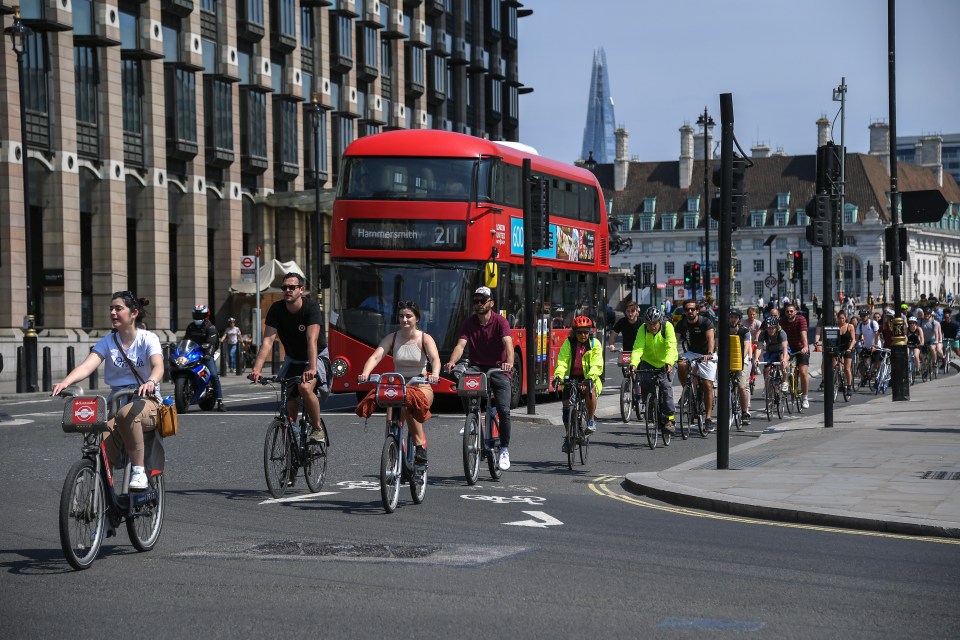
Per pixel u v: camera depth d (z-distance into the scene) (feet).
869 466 51.60
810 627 24.52
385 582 28.73
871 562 32.07
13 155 128.16
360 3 200.03
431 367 43.19
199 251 158.92
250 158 168.96
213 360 84.64
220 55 163.12
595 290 104.01
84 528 30.35
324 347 44.68
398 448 41.27
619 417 85.05
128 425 31.86
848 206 558.97
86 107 138.72
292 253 179.01
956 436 63.57
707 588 28.37
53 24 130.00
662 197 603.26
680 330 72.38
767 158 590.14
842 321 98.68
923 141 641.40
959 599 27.32
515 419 79.05
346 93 196.03
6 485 46.52
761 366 83.71
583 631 24.04
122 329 32.71
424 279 80.38
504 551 33.06
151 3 148.66
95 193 140.87
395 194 81.00
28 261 109.09
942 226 629.51
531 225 80.38
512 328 84.79
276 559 31.60
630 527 38.22
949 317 147.02
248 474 50.75
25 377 107.24
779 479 47.91
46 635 23.63
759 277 577.84
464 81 237.25
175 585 28.30
